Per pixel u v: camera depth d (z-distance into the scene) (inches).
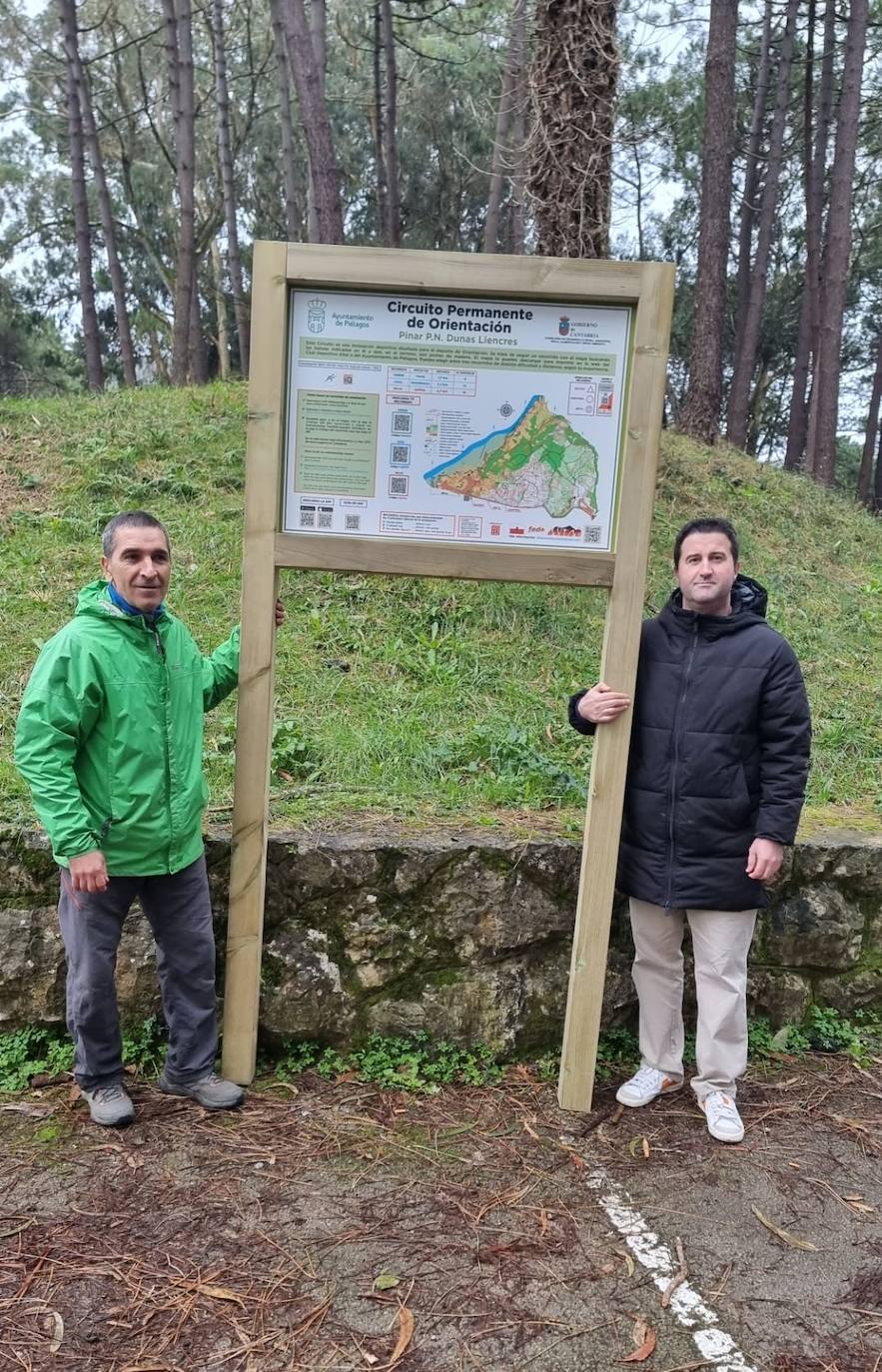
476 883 124.2
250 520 112.7
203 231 906.7
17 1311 81.5
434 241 1002.1
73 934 104.3
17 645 173.8
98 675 100.7
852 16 470.9
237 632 121.4
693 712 108.7
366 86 889.5
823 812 149.9
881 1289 87.8
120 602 104.0
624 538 110.7
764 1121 115.3
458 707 170.7
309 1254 89.6
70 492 234.8
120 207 1027.3
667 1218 97.0
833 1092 122.1
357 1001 123.3
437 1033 124.1
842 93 477.1
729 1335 81.5
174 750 105.8
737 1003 111.2
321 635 187.3
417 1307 83.4
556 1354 78.9
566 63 224.8
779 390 1105.4
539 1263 89.6
